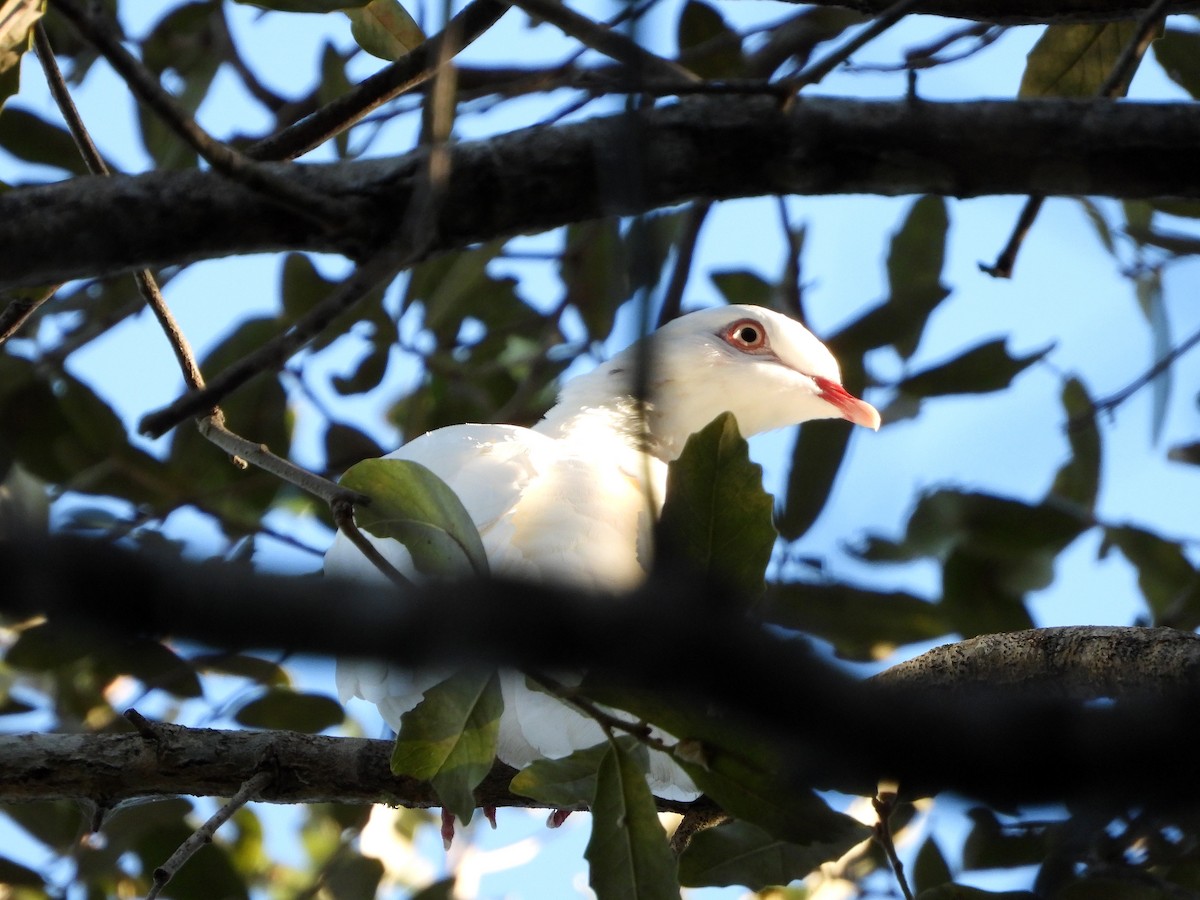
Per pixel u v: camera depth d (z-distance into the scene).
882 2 7.67
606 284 12.71
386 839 12.39
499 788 8.20
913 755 4.73
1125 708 4.74
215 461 11.89
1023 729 4.76
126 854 11.12
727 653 4.48
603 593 4.33
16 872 10.54
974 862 8.75
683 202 6.36
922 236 11.33
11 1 5.96
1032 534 10.35
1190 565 10.69
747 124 6.23
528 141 6.05
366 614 3.95
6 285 5.87
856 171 6.32
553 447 9.20
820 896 10.41
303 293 11.82
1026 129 6.33
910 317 11.19
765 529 5.70
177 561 3.76
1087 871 7.64
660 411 12.15
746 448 5.74
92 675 11.98
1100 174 6.38
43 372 11.72
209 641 3.81
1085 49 9.48
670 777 7.53
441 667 4.14
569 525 7.80
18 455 11.64
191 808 10.79
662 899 5.55
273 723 10.90
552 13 5.69
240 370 4.86
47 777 7.80
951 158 6.30
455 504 5.76
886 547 10.40
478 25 7.43
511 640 4.16
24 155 10.95
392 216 5.94
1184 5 7.32
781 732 4.70
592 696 5.33
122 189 5.83
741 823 6.73
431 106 6.08
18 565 3.64
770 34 11.73
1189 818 5.12
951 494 10.36
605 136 6.01
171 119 5.18
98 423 11.68
